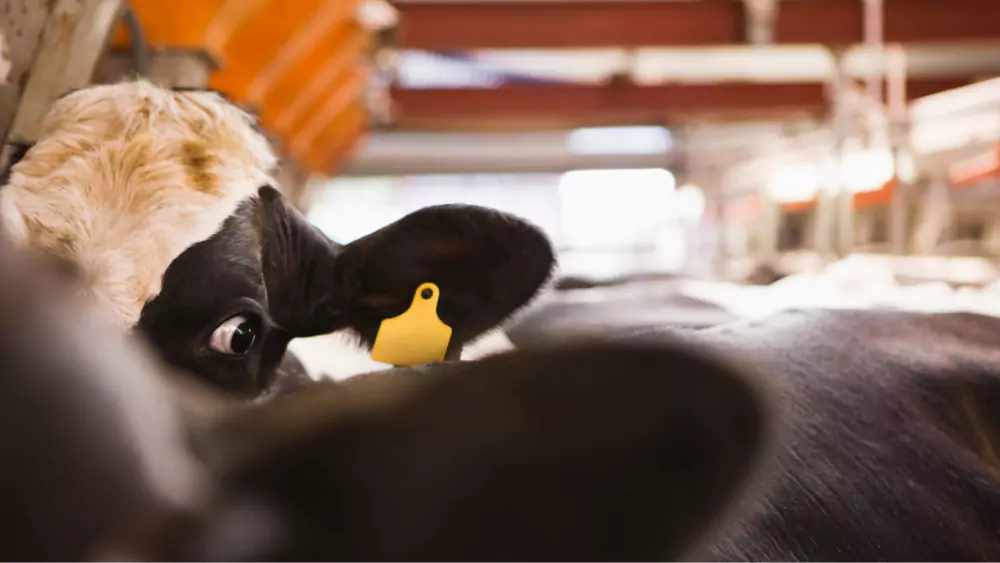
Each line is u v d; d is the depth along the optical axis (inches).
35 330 13.1
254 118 73.5
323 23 243.1
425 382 17.3
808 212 392.2
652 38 345.7
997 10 334.0
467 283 78.5
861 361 58.3
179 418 16.4
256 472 16.0
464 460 15.9
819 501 45.1
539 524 16.2
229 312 58.7
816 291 135.3
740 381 16.5
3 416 12.6
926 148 319.3
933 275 255.6
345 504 15.9
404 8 346.6
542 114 484.4
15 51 86.2
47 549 13.0
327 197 757.3
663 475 16.3
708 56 428.5
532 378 16.4
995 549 47.2
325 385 21.4
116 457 13.5
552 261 77.5
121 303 53.7
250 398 58.2
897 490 47.5
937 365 60.0
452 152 626.5
